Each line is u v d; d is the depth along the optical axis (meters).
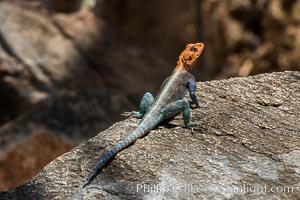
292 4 24.09
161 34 26.50
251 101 10.91
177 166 9.21
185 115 9.98
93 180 9.04
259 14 24.98
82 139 15.63
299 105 10.87
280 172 9.20
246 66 25.11
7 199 8.83
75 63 22.00
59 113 16.09
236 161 9.38
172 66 23.25
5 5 24.31
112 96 16.77
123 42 24.05
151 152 9.46
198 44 10.77
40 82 20.73
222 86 11.38
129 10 27.16
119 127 10.18
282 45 24.33
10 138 15.79
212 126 10.12
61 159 9.59
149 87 20.98
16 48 21.92
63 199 8.76
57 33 23.33
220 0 25.55
